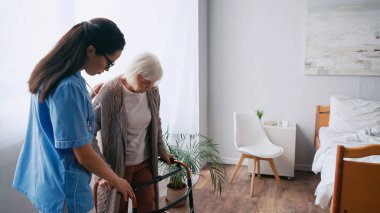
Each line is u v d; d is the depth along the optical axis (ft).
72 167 3.59
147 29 7.76
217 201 9.48
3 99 4.36
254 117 11.39
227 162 13.24
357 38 11.00
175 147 8.79
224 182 11.01
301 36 11.68
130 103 5.37
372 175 5.47
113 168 5.23
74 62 3.41
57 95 3.28
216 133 13.25
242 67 12.53
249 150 10.17
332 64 11.37
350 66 11.21
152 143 5.78
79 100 3.42
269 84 12.32
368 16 10.79
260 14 12.03
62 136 3.30
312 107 11.94
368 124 10.32
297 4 11.56
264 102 12.49
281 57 12.02
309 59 11.57
